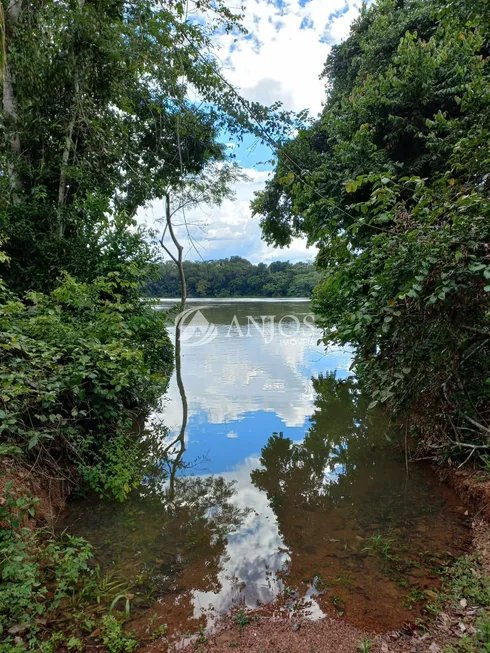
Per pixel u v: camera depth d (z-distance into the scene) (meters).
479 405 3.75
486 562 2.54
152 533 3.11
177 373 8.97
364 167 6.48
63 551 2.43
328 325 6.80
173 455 4.79
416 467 4.20
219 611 2.24
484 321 2.85
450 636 1.98
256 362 10.51
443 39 6.92
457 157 3.64
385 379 2.99
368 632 2.05
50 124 7.03
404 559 2.68
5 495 2.47
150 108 8.58
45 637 2.01
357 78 8.78
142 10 6.14
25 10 6.21
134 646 1.98
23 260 6.31
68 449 3.55
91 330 4.21
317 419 6.00
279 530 3.14
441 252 2.61
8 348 2.92
